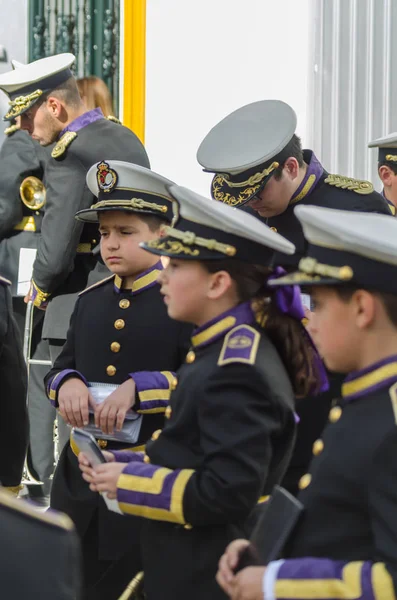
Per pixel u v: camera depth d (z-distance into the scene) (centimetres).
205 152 492
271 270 353
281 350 351
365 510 273
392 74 787
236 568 298
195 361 351
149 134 876
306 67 827
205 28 863
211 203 355
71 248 630
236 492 324
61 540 195
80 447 360
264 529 291
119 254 446
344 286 284
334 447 281
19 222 707
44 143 659
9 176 699
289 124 487
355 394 284
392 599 257
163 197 449
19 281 705
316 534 280
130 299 451
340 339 286
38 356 714
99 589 435
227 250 345
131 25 879
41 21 900
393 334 282
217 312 350
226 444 327
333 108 806
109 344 449
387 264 281
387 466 267
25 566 191
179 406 348
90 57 890
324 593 266
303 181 490
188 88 868
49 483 716
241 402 331
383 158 593
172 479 337
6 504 195
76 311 470
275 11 839
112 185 447
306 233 293
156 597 352
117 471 347
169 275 353
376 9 789
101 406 425
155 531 355
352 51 798
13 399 478
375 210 490
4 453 483
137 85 878
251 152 482
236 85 855
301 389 354
